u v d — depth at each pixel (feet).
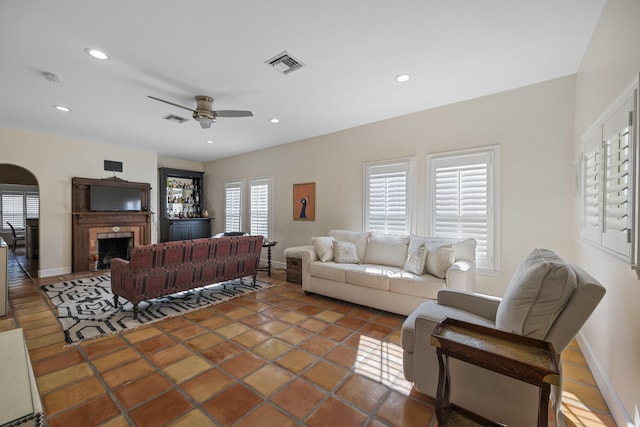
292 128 15.05
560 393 4.71
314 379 6.56
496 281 10.82
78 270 17.02
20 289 13.58
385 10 6.27
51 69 8.73
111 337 8.61
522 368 3.96
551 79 9.73
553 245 9.80
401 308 9.96
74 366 7.04
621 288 5.24
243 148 19.61
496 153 10.78
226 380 6.51
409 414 5.47
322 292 12.16
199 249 11.48
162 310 10.84
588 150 7.41
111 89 10.15
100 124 14.14
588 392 6.08
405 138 13.05
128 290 10.14
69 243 16.88
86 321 9.76
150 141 17.69
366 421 5.29
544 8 6.23
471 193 11.32
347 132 15.14
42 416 3.48
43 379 6.50
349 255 12.59
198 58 8.19
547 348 4.35
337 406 5.68
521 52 8.04
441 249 9.82
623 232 4.90
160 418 5.32
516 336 4.61
